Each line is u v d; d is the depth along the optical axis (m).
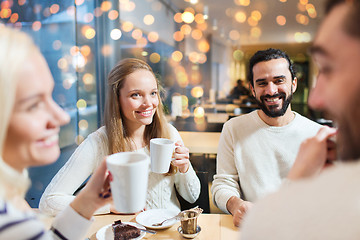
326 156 0.47
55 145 0.50
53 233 0.67
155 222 1.10
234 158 1.49
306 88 7.23
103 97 2.89
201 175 1.53
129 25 3.35
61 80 2.79
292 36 8.58
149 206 1.38
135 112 1.33
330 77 0.35
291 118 1.45
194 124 3.16
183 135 2.83
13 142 0.45
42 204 1.23
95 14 2.79
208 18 6.48
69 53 2.76
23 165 0.48
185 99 4.21
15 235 0.39
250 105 5.15
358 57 0.32
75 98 2.80
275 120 1.43
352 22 0.31
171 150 1.00
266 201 0.34
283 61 1.36
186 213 1.07
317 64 0.38
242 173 1.45
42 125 0.47
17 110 0.43
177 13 5.54
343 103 0.34
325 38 0.34
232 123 1.54
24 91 0.43
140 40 3.70
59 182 1.27
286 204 0.32
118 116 1.36
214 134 2.90
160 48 4.62
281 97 1.37
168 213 1.17
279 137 1.42
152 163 1.01
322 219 0.28
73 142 2.81
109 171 0.54
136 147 1.42
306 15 6.04
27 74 0.43
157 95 1.42
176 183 1.48
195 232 0.99
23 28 2.74
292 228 0.30
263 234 0.31
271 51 1.38
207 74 8.37
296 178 0.46
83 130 2.83
